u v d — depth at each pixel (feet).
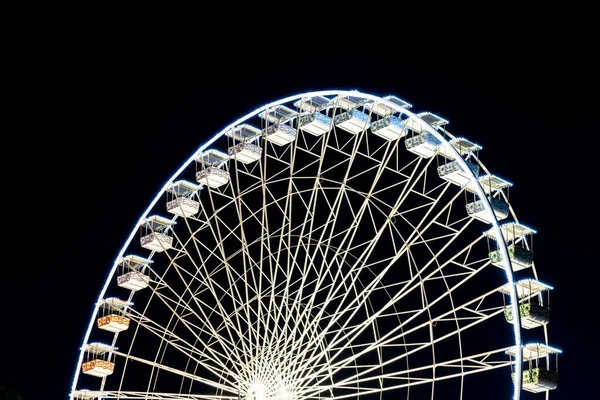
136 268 162.30
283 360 141.59
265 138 151.53
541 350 134.51
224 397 143.95
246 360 143.95
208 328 147.23
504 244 126.93
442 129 139.23
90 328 158.10
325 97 146.92
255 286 146.92
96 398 153.38
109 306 158.71
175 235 154.71
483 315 134.41
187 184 160.45
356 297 139.95
